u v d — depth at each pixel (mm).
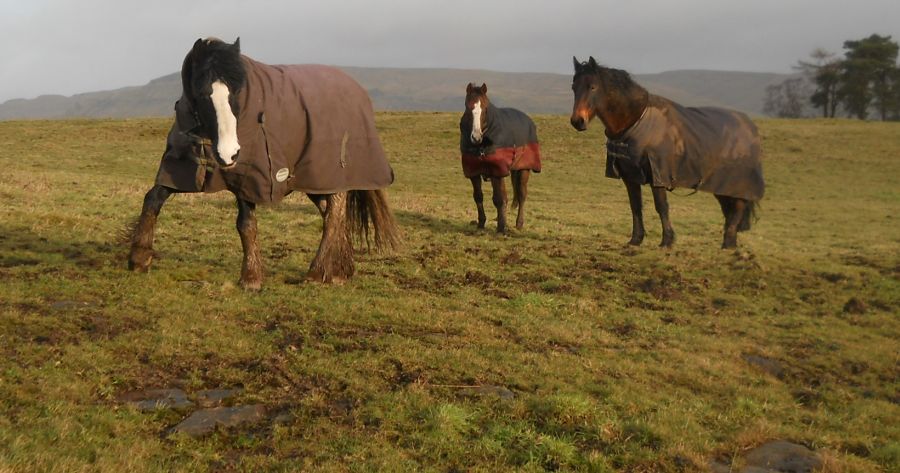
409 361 7066
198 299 8289
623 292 11234
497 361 7434
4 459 4406
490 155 15188
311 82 9102
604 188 30312
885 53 90438
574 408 6215
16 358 6180
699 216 22766
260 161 8398
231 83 7805
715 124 13875
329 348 7227
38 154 31688
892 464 6234
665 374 7762
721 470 5762
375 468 5109
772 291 11914
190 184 8484
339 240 9781
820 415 7223
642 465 5605
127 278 8781
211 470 4969
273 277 9734
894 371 8867
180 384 6211
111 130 41000
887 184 33500
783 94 111562
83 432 5121
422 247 12977
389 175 9969
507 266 12117
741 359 8750
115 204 14977
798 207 26438
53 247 10406
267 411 5922
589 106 12938
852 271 13086
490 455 5500
